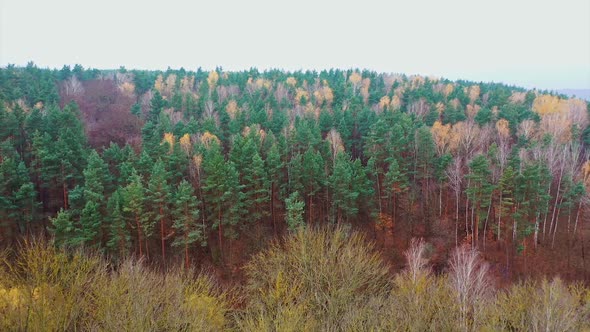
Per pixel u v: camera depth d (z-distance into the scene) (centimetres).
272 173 5262
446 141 6638
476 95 11250
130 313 1571
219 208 4622
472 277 2712
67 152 4969
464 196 6003
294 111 9194
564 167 5669
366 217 5753
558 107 8825
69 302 1670
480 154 4975
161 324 1683
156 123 7881
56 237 3772
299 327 1708
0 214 4266
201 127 7262
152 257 4697
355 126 7694
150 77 12700
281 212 5509
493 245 5300
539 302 2197
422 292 2012
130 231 4456
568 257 5088
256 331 1767
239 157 5338
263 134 6606
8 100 7494
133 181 4291
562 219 5809
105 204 4441
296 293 2128
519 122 7844
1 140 5662
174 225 4306
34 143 5100
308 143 6197
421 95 9862
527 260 5044
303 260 2362
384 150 6025
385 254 5103
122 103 9775
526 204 4778
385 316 1786
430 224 5672
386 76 15638
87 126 7669
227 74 13988
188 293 2067
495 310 2064
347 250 2442
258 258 3297
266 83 12400
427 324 1798
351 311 1872
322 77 14038
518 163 5244
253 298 2356
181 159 5562
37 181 5372
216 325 1889
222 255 4838
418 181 6506
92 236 3916
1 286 1683
